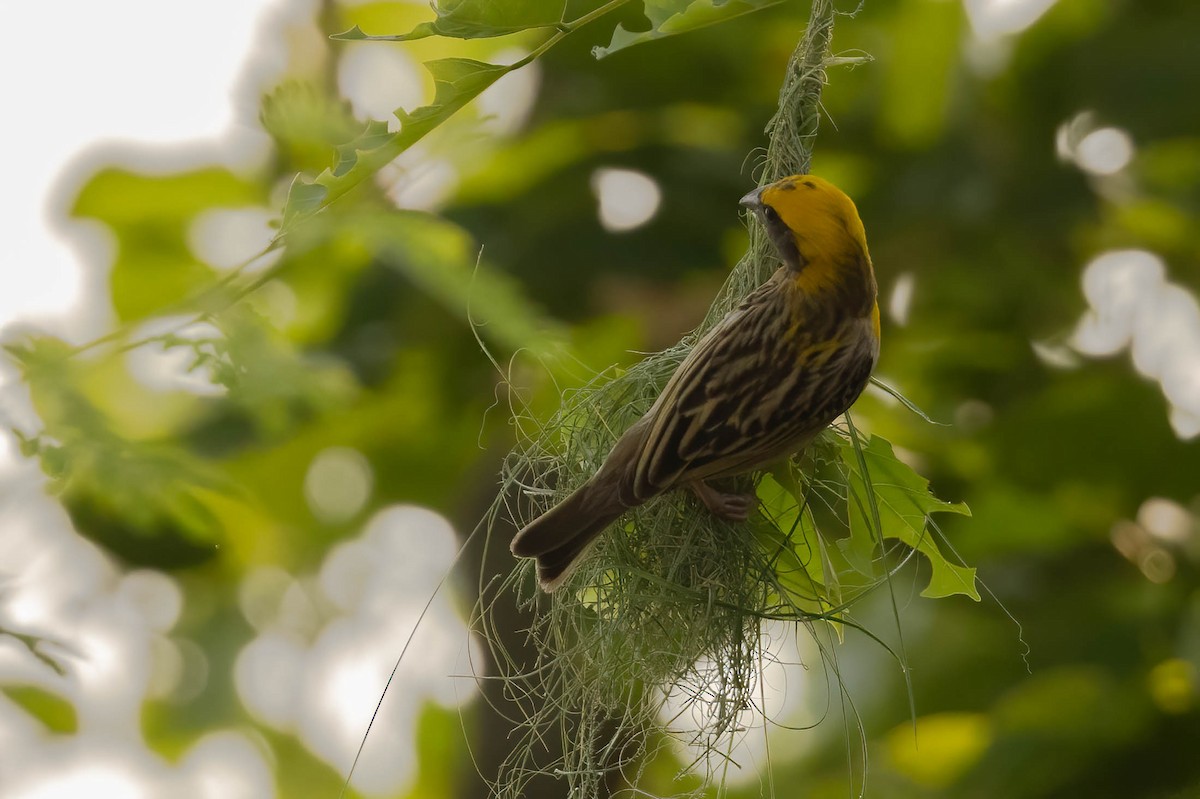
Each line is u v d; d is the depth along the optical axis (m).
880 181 11.18
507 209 10.43
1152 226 11.52
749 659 7.05
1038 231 11.23
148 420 7.88
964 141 11.09
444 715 12.18
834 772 11.16
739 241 10.74
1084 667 10.88
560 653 7.39
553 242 10.34
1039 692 10.63
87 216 9.23
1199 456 11.18
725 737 7.61
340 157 5.56
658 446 6.43
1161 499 11.44
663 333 10.60
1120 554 11.45
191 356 5.95
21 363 5.64
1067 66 11.14
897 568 7.42
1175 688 10.55
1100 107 11.20
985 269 11.33
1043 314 11.62
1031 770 10.26
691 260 10.55
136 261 9.27
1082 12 11.23
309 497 11.56
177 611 11.38
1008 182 11.17
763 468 7.13
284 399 6.29
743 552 7.00
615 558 7.05
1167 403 11.30
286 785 12.07
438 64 5.42
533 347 6.52
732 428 6.37
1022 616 11.34
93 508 7.23
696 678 7.16
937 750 11.18
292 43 8.38
